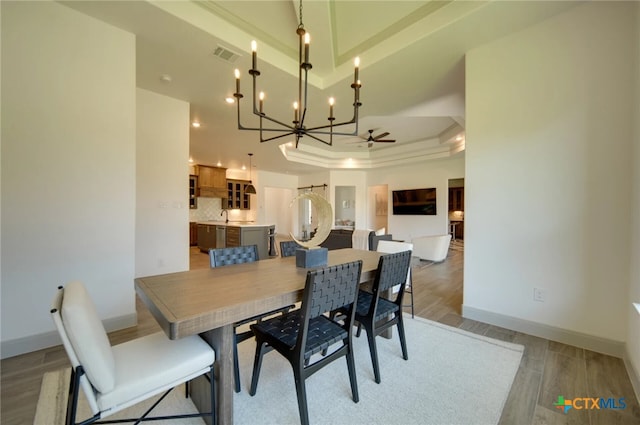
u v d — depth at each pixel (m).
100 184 2.23
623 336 1.94
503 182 2.44
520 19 2.20
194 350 1.27
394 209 8.02
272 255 6.69
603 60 1.99
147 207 3.33
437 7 2.30
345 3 2.28
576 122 2.10
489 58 2.49
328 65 3.07
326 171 9.06
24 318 1.96
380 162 7.93
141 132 3.28
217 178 8.53
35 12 1.96
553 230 2.21
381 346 2.18
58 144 2.05
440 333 2.39
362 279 1.85
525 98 2.32
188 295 1.32
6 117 1.87
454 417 1.43
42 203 2.01
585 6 2.04
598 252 2.03
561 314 2.18
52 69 2.02
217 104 3.74
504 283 2.46
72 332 0.92
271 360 1.99
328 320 1.66
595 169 2.03
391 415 1.44
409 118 5.12
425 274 4.67
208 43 2.45
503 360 1.95
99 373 0.97
